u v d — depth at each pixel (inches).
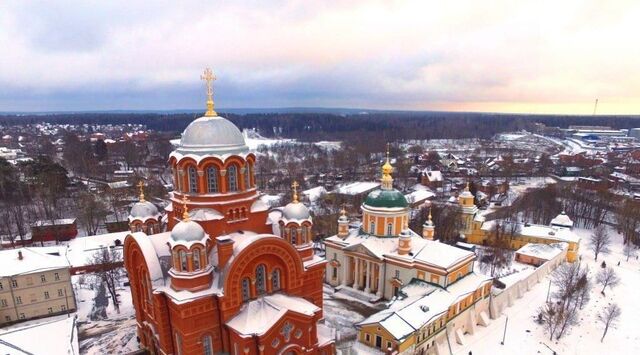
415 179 7490.2
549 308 2628.0
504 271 3449.8
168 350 1731.1
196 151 1744.6
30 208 4441.4
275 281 1814.7
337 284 3157.0
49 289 2492.6
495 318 2733.8
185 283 1609.3
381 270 2861.7
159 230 2095.2
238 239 1770.4
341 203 5098.4
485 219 4731.8
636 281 3442.4
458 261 2642.7
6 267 2433.6
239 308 1673.2
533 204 5403.5
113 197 4722.0
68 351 1598.2
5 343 1583.4
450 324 2396.7
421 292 2576.3
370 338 2242.9
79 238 3663.9
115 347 2041.1
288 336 1669.5
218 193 1793.8
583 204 5315.0
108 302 2659.9
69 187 5300.2
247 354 1573.6
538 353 2336.4
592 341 2493.8
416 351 2174.0
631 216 4542.3
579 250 4227.4
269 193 5944.9
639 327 2669.8
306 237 2016.5
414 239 2987.2
